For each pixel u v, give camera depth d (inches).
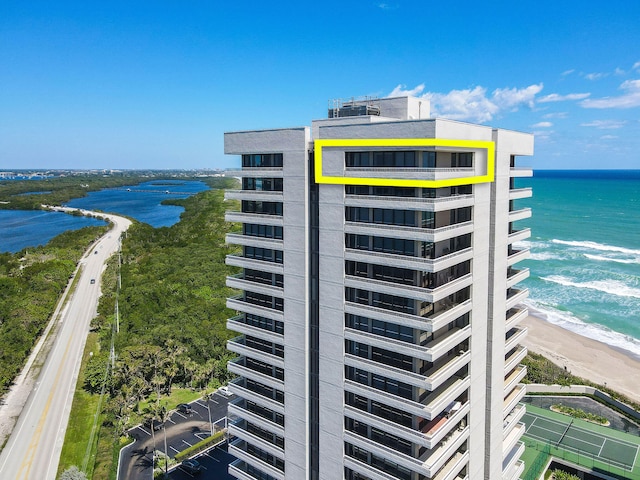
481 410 1916.8
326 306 1755.7
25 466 2933.1
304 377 1855.3
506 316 2138.3
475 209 1712.6
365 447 1710.1
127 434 3245.6
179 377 3993.6
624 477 2571.4
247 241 1968.5
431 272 1557.6
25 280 6466.5
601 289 6633.9
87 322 5413.4
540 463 2674.7
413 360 1588.3
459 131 1562.5
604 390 3779.5
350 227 1649.9
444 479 1680.6
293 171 1768.0
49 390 3885.3
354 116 1915.6
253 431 2140.7
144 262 7583.7
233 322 2086.6
